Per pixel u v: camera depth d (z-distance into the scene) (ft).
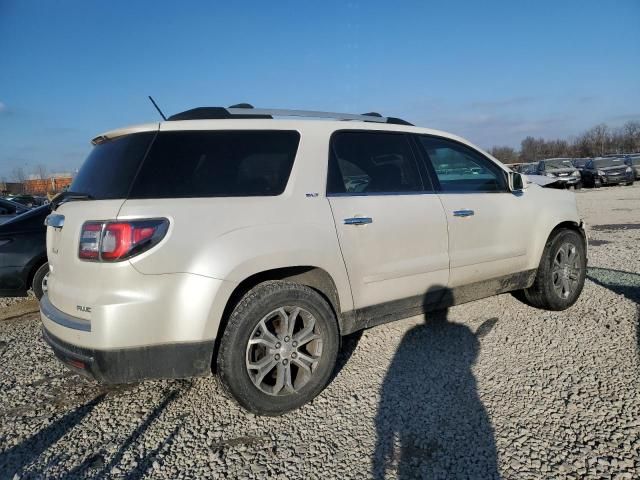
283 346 9.40
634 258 22.02
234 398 9.03
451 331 13.50
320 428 9.04
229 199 9.11
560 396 9.64
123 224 8.15
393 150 11.74
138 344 8.18
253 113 10.31
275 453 8.33
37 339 14.87
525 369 10.91
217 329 8.63
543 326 13.44
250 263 8.85
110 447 8.71
